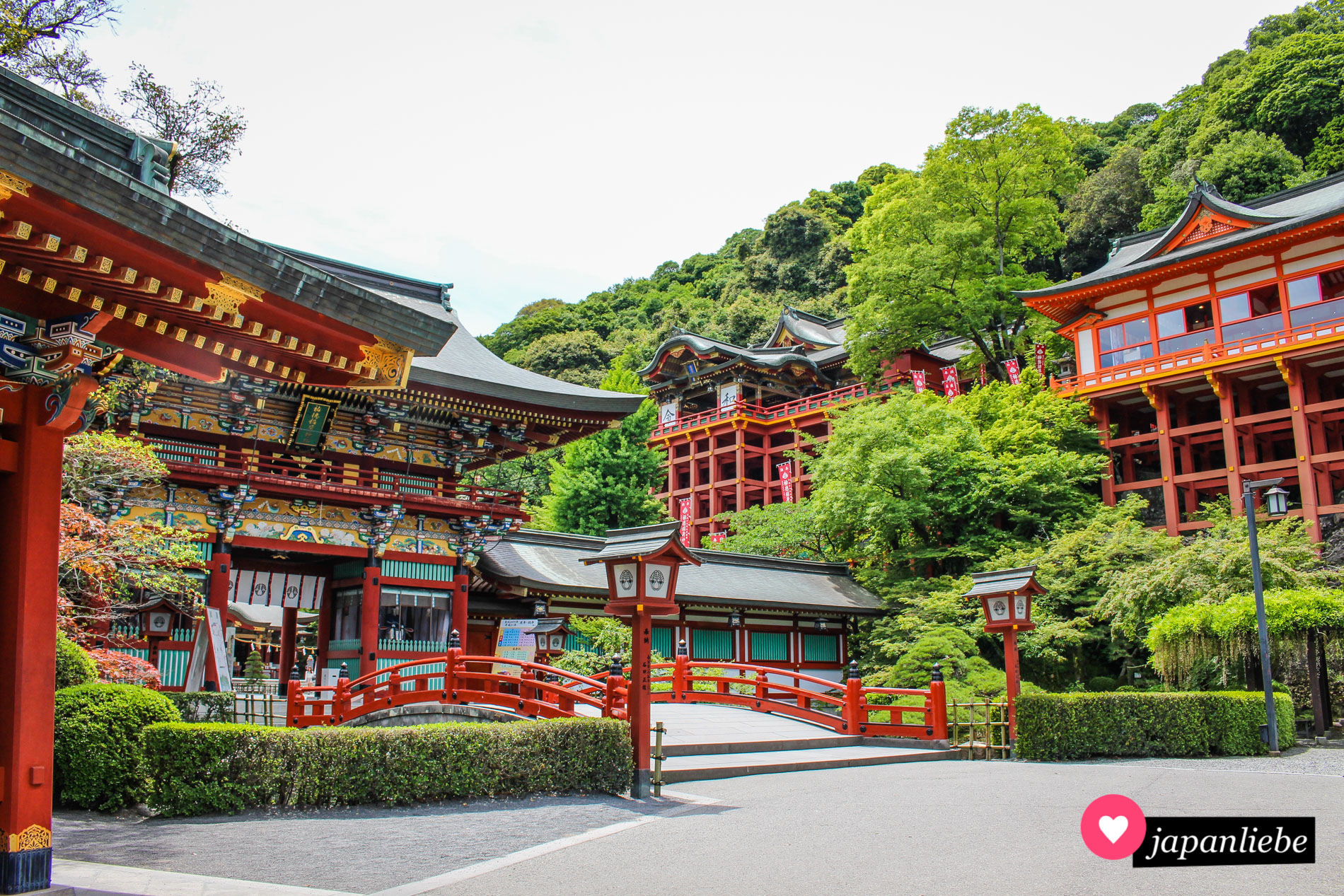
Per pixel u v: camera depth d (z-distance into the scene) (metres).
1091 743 17.45
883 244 45.66
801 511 39.03
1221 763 16.56
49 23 17.20
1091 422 37.97
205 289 6.77
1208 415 39.06
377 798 10.88
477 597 28.53
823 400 58.12
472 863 7.86
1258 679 23.42
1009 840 8.71
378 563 25.36
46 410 6.58
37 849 6.09
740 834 9.23
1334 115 52.06
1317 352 31.38
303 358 8.08
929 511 33.16
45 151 5.60
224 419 23.59
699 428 60.94
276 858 8.02
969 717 20.47
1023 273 44.94
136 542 15.87
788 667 33.16
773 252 89.31
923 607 30.72
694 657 30.75
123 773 10.52
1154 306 36.47
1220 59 66.31
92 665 13.16
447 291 31.53
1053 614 29.38
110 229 6.11
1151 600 24.89
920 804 11.18
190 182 22.09
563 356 75.19
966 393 47.53
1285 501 19.34
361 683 17.72
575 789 11.91
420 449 27.20
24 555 6.31
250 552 26.09
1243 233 32.97
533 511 45.81
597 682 14.56
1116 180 61.81
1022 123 43.59
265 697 19.45
